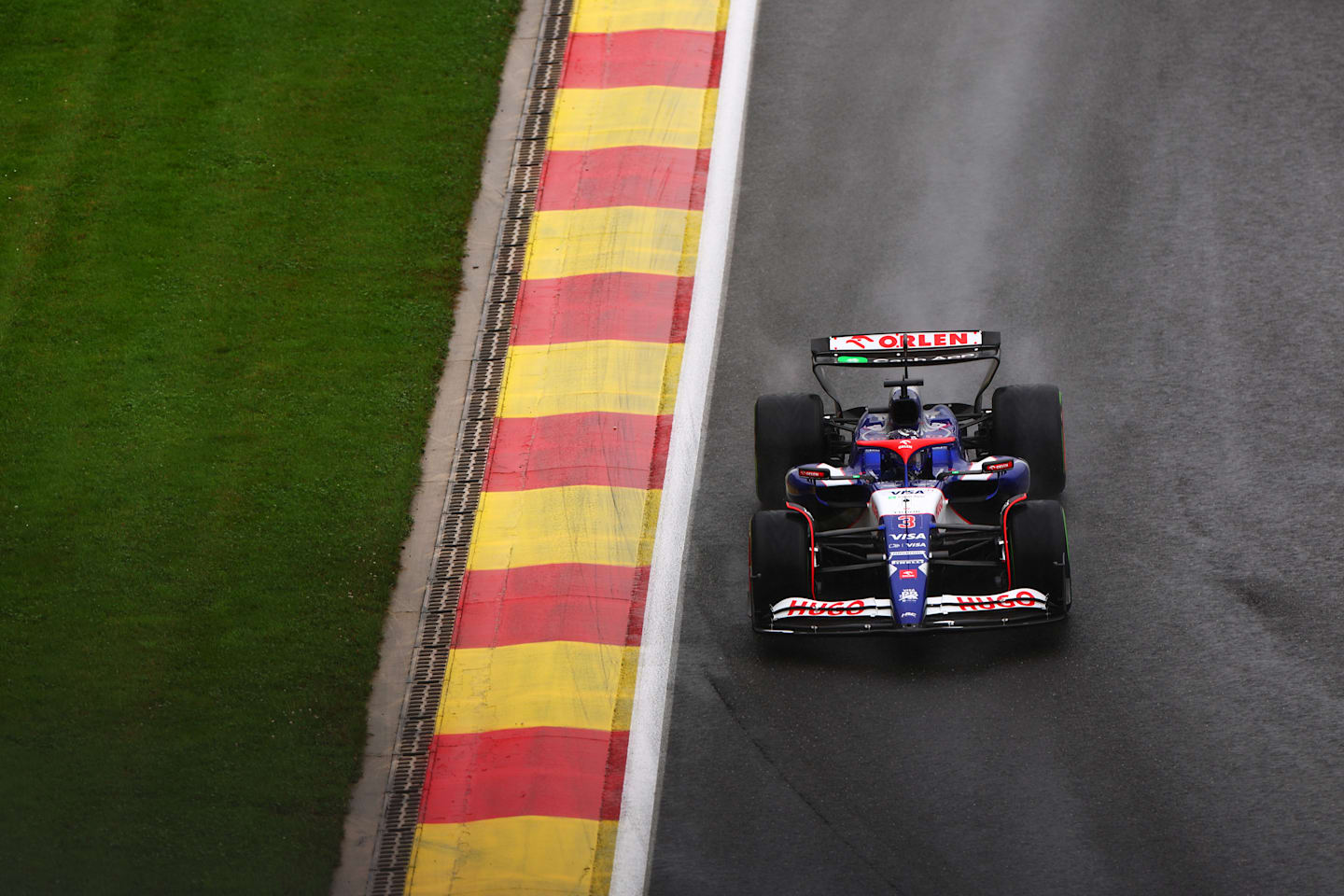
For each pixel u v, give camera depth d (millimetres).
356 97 69625
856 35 71188
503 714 41750
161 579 46531
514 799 39062
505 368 55375
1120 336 52906
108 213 63719
